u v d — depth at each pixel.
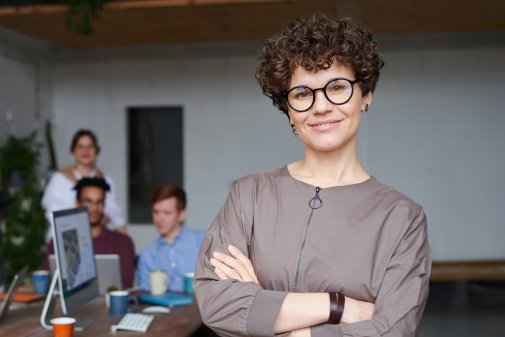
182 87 7.10
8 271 5.63
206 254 1.46
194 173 7.10
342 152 1.45
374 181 1.46
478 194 6.83
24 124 6.68
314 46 1.36
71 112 7.27
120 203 7.16
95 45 6.77
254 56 6.98
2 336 2.45
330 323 1.31
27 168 6.04
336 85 1.38
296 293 1.33
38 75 6.96
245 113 7.02
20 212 5.66
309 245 1.38
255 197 1.47
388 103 6.90
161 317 2.78
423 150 6.88
